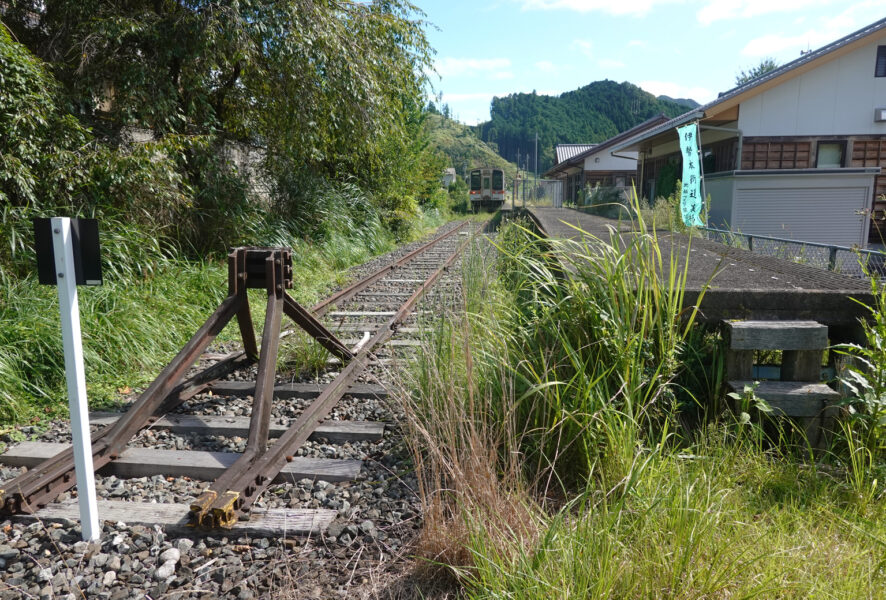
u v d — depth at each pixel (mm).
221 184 9523
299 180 12352
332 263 11281
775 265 4855
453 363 3426
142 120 8516
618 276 3412
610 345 3197
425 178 25734
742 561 2102
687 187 10531
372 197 16469
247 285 4426
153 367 5109
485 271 5410
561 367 3309
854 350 3340
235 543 2604
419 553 2480
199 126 9602
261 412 3338
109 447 3293
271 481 3119
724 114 16672
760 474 2834
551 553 2129
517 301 4832
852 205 15570
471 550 2145
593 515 2279
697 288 3512
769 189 15742
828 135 16500
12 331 4492
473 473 2529
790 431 3232
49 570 2373
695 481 2398
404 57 12492
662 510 2303
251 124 11172
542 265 3895
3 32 6117
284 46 9141
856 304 3385
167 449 3541
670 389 3260
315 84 9945
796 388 3172
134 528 2666
